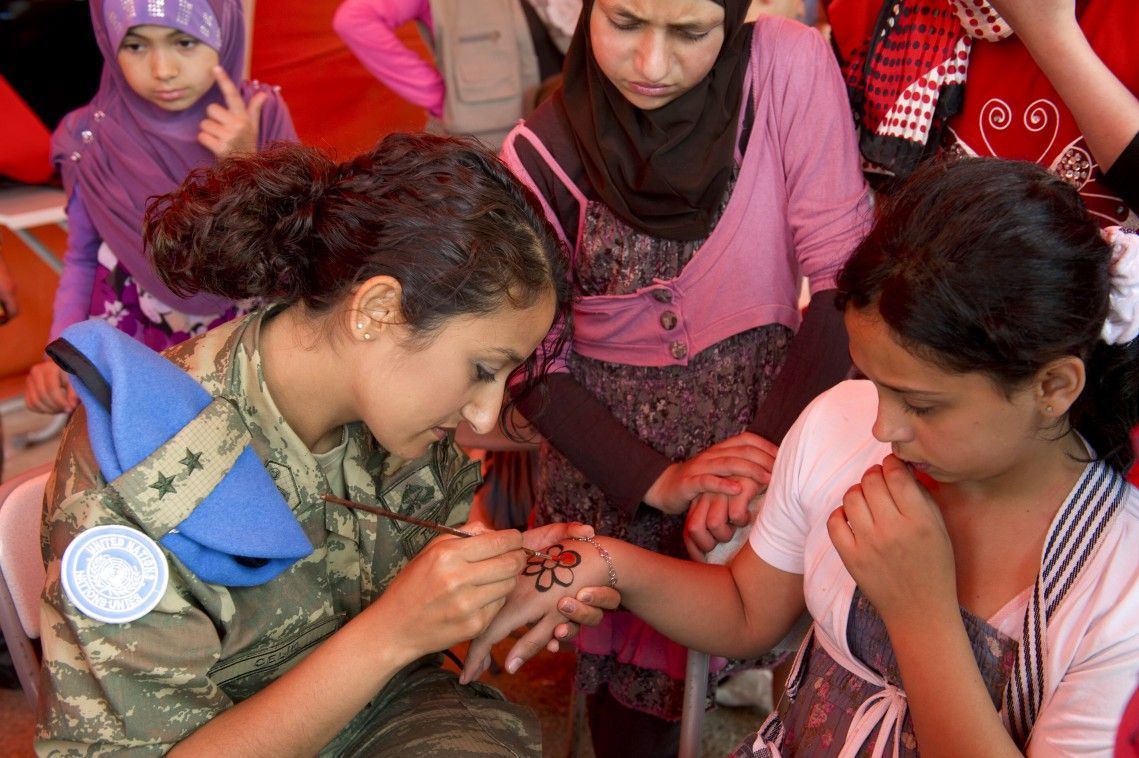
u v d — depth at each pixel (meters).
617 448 1.63
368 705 1.35
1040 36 1.44
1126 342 1.00
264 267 1.14
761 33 1.61
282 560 1.16
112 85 2.26
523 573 1.40
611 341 1.68
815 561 1.27
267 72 3.65
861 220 1.57
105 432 1.06
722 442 1.60
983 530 1.14
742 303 1.63
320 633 1.27
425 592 1.12
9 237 3.58
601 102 1.57
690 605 1.40
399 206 1.09
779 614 1.38
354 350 1.14
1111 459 1.07
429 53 3.90
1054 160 1.56
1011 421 1.00
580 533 1.44
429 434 1.20
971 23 1.55
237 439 1.11
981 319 0.93
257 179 1.14
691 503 1.58
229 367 1.17
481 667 1.39
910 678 1.10
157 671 1.07
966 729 1.06
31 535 1.41
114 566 1.04
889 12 1.66
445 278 1.08
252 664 1.21
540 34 3.04
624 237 1.63
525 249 1.13
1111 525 1.05
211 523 1.09
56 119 3.52
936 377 0.98
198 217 1.14
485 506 2.26
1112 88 1.43
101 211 2.24
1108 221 1.54
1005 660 1.11
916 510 1.11
